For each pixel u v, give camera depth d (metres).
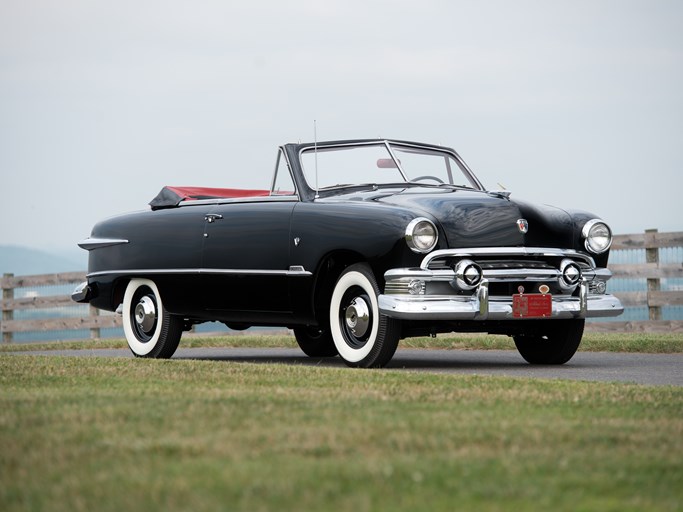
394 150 25.75
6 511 8.77
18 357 24.06
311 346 29.42
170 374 19.23
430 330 22.84
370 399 15.03
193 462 10.42
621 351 29.56
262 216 23.88
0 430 12.38
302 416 13.25
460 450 11.03
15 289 53.00
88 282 28.11
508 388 16.66
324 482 9.51
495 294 22.22
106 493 9.23
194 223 25.30
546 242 22.56
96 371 19.91
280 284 23.39
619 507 8.80
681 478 9.85
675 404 14.73
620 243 42.47
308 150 24.91
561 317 22.48
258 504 8.78
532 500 8.98
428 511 8.61
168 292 25.88
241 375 18.86
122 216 27.56
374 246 21.75
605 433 12.07
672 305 41.34
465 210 22.19
